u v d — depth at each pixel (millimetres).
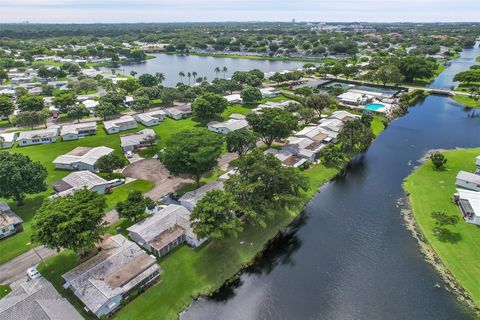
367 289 49594
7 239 57188
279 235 61562
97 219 49125
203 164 67750
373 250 57750
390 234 61781
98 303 42094
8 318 38438
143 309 44375
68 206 48250
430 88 178250
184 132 74375
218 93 160125
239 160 64438
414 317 44844
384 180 82062
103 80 186500
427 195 72312
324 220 66500
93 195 52719
